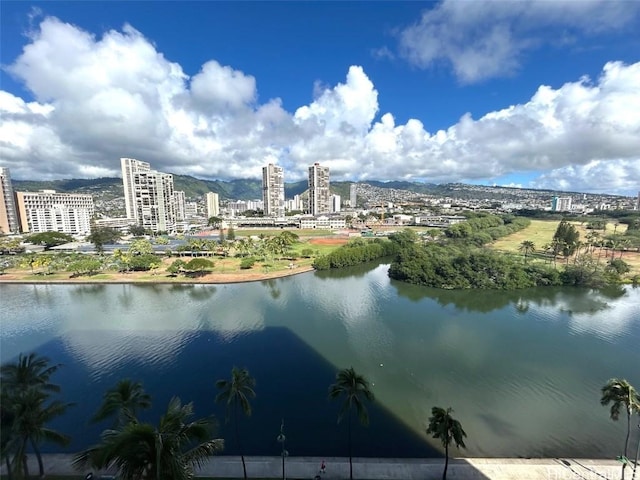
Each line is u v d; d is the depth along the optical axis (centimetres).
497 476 4053
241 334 8650
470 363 7088
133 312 10481
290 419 5303
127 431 1798
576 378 6506
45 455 4369
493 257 13362
